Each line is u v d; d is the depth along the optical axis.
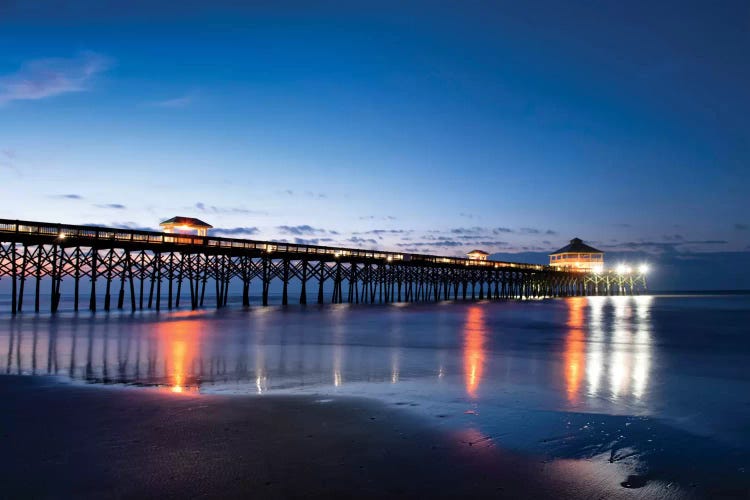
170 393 11.57
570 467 7.44
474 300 74.50
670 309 57.91
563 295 98.88
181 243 38.59
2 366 15.11
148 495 6.23
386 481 6.79
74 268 35.50
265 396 11.42
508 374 14.99
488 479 6.95
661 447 8.36
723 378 14.72
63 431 8.54
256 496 6.27
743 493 6.69
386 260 56.88
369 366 16.20
